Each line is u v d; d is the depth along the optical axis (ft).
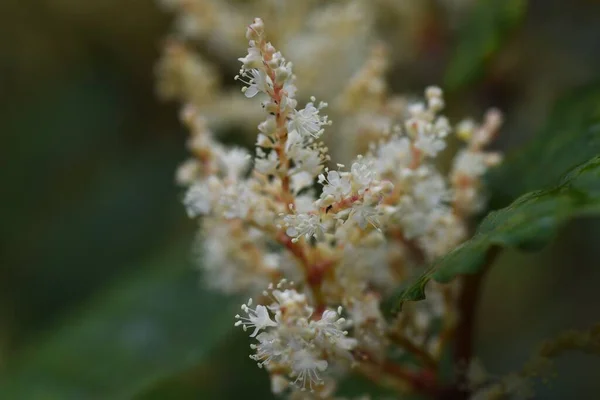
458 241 1.13
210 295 1.40
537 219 0.96
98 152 2.08
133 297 1.43
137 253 1.91
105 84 2.09
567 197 0.96
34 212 2.06
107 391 1.35
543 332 1.78
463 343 1.13
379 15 1.62
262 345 1.02
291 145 1.05
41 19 1.99
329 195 1.03
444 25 1.62
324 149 1.06
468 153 1.15
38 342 1.44
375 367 1.10
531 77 1.59
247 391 1.57
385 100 1.31
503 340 1.80
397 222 1.09
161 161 2.01
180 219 1.89
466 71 1.37
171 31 1.95
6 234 2.02
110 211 1.97
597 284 1.80
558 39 1.63
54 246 1.97
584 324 1.77
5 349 1.84
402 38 1.64
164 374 1.35
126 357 1.38
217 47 1.46
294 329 1.01
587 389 1.65
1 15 1.98
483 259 0.98
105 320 1.41
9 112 2.14
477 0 1.41
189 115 1.16
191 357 1.35
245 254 1.14
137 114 2.08
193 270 1.42
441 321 1.19
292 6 1.43
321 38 1.40
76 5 1.95
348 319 1.09
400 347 1.10
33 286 1.94
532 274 1.86
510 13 1.34
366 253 1.09
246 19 1.44
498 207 1.19
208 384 1.55
